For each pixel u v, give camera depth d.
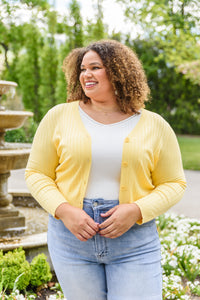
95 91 1.73
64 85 11.77
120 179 1.69
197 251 3.89
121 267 1.69
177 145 1.82
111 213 1.64
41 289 3.25
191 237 4.45
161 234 4.60
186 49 11.00
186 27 9.68
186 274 3.53
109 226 1.60
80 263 1.72
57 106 1.85
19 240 3.48
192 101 20.36
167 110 19.75
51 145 1.78
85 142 1.68
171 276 3.38
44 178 1.77
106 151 1.67
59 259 1.76
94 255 1.70
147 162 1.70
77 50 1.93
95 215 1.67
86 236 1.62
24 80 14.96
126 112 1.76
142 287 1.67
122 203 1.68
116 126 1.72
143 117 1.77
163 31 10.19
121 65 1.73
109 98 1.76
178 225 5.04
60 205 1.67
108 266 1.73
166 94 19.47
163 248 3.91
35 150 1.80
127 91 1.75
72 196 1.71
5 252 3.36
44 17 12.81
